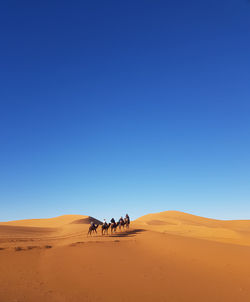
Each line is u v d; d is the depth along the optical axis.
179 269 14.59
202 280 12.34
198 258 16.69
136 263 16.72
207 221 96.12
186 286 11.61
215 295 10.34
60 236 48.75
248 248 19.52
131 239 29.03
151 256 18.84
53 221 105.06
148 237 29.20
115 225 41.19
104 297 10.69
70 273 14.76
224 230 43.22
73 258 19.05
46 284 12.64
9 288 11.96
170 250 19.98
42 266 16.77
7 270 15.67
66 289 11.80
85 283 12.70
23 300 10.32
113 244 25.09
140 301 10.12
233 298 9.91
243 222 92.31
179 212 110.62
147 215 110.94
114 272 14.61
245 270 13.27
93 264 16.81
